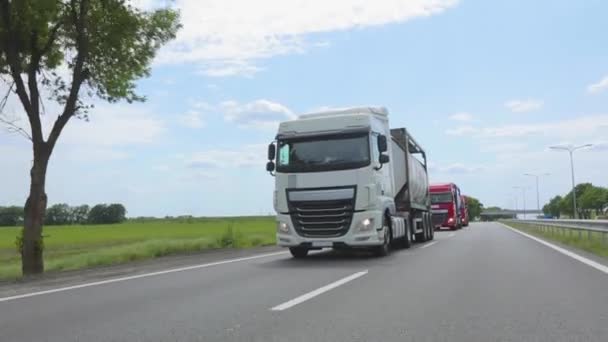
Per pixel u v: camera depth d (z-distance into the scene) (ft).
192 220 357.00
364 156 47.37
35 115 52.21
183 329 20.16
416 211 73.87
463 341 18.08
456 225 140.46
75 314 23.52
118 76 57.82
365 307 24.16
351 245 47.24
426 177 82.79
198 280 35.01
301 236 47.83
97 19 54.03
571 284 30.91
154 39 57.36
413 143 73.05
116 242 126.00
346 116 48.55
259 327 20.29
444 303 25.08
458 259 47.39
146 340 18.56
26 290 31.68
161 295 28.66
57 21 54.13
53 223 377.91
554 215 592.19
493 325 20.40
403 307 24.12
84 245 116.88
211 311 23.66
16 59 51.70
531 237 90.33
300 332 19.42
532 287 29.86
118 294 29.35
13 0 50.24
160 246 76.38
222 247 80.84
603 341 17.93
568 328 19.83
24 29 52.42
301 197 47.96
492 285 30.78
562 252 54.60
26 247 50.49
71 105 53.36
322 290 29.37
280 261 48.57
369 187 47.03
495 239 83.76
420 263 44.21
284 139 49.47
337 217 47.14
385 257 50.62
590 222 64.85
